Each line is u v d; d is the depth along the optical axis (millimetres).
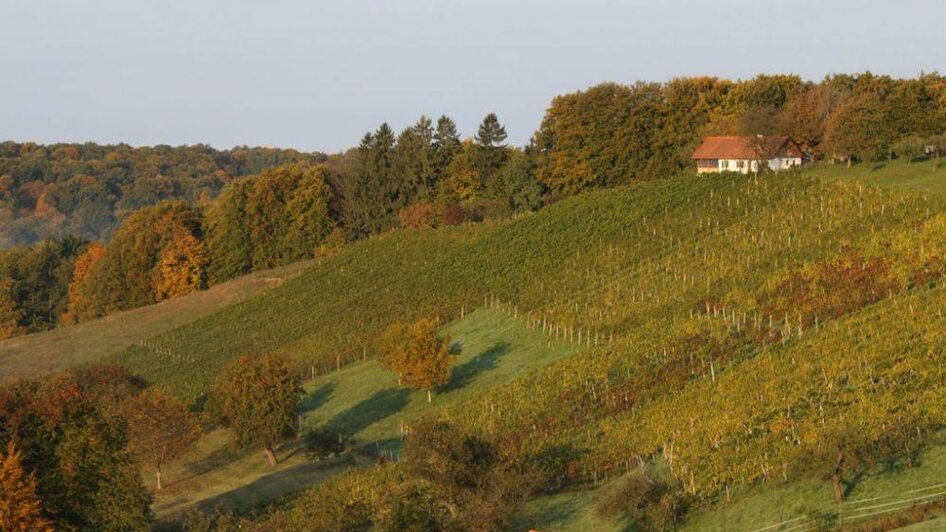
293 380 75062
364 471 64875
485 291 98750
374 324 99438
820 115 122938
